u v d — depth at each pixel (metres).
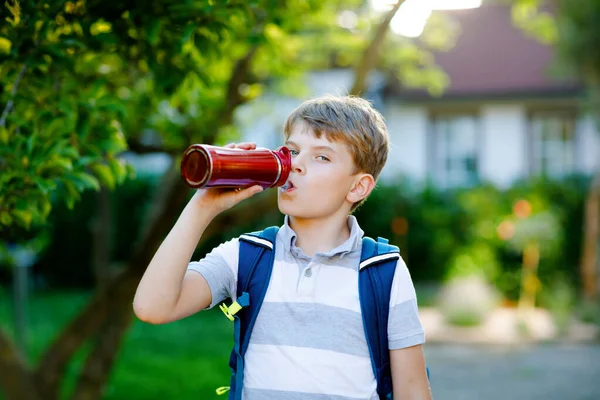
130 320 4.05
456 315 8.52
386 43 5.05
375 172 1.76
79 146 2.25
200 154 1.48
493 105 12.98
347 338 1.60
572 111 12.79
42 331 8.28
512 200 11.03
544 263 10.27
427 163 13.19
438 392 6.04
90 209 11.21
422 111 13.10
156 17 2.23
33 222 2.43
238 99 3.74
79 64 2.52
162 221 3.75
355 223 1.72
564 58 9.46
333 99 1.76
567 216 10.73
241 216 4.03
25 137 2.07
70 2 2.17
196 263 1.68
